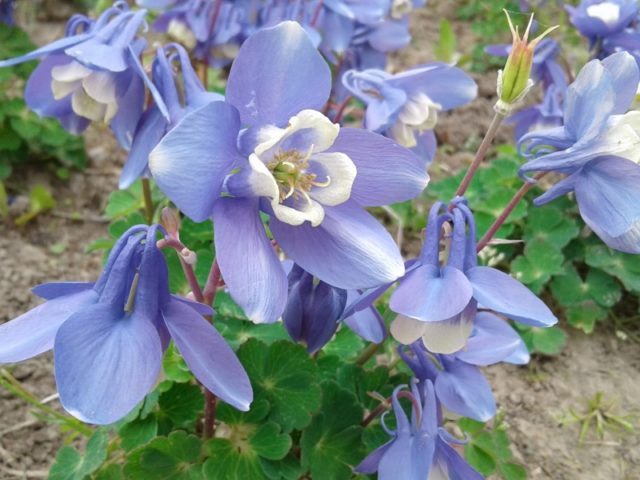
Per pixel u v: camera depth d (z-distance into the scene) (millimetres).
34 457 205
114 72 168
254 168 106
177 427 157
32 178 292
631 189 127
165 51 175
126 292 112
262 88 116
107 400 103
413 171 122
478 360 147
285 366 149
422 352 147
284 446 147
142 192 241
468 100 195
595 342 241
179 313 115
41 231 276
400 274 116
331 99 271
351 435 157
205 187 108
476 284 122
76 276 261
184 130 104
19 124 276
